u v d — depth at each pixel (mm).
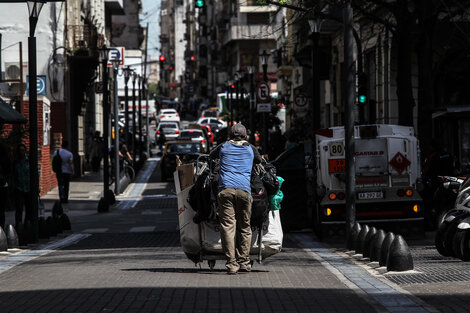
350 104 31328
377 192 33938
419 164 34219
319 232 34969
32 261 28000
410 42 41844
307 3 42219
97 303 16281
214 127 153375
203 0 56531
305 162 38219
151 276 21328
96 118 112312
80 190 72188
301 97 74500
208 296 17250
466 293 17250
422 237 34062
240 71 100938
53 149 80938
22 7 82938
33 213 35594
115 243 35500
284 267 23938
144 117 174875
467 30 47625
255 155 21656
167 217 50906
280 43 124938
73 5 91188
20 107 63344
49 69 83500
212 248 22125
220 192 21156
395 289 18484
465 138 54594
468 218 24281
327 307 15820
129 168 83625
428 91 41812
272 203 22156
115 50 71938
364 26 68312
